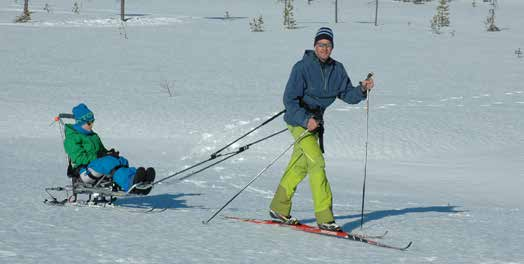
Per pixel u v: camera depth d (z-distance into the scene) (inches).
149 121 1144.2
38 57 1943.9
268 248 342.0
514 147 1046.4
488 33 3437.5
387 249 355.9
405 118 1236.5
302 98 392.5
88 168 436.8
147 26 3095.5
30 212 413.4
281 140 1039.0
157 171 751.7
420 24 3754.9
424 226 443.2
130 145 976.9
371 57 2260.1
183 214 439.5
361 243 367.9
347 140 1053.2
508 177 849.5
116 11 3754.9
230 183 682.2
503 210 594.9
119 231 365.7
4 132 1011.3
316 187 384.8
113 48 2255.2
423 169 891.4
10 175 619.2
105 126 1095.6
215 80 1656.0
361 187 733.3
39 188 539.5
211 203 519.5
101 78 1617.9
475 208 597.9
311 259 321.7
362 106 1357.0
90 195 465.1
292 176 402.9
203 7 4259.4
